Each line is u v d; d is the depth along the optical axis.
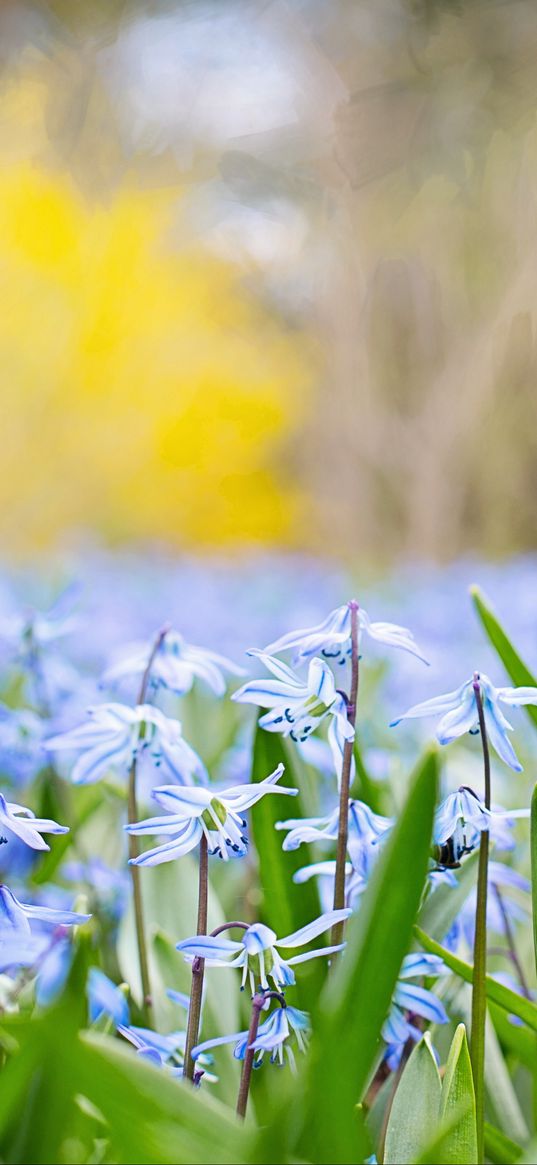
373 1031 0.83
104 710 1.27
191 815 0.98
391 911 0.83
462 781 2.32
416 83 7.43
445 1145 0.90
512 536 11.35
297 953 1.25
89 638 4.05
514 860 2.04
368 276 11.91
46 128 8.13
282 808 1.33
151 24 7.71
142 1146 0.75
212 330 20.03
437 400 11.71
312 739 1.70
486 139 7.52
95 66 7.66
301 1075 0.77
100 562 8.89
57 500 20.11
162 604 5.82
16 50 7.61
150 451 20.33
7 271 19.33
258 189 10.32
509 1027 1.25
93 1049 0.72
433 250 10.65
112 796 2.16
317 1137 0.77
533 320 10.80
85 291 19.83
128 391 20.33
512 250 10.26
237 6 8.08
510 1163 1.13
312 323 15.32
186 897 1.57
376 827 1.13
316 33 8.56
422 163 7.77
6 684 2.77
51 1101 0.79
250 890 1.67
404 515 12.81
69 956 0.98
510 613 4.47
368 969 0.83
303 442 18.11
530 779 2.57
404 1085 0.98
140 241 19.58
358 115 7.62
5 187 18.45
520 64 7.20
